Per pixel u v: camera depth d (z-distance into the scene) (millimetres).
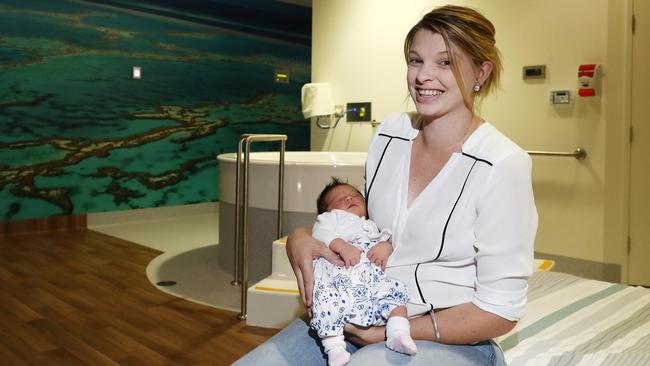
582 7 3512
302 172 3424
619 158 3439
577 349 1484
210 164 6574
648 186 3428
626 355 1412
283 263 2979
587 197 3559
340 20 4965
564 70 3609
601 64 3457
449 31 1092
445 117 1146
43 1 5219
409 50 1171
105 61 5648
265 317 2787
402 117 1324
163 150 6156
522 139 3822
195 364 2363
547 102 3688
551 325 1673
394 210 1220
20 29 5109
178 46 6184
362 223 1336
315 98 4992
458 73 1102
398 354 1062
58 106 5383
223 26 6547
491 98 3941
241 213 3666
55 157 5398
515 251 1046
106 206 5773
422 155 1213
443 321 1083
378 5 4680
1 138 5082
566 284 2070
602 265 3529
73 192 5539
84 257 4285
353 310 1160
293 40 7238
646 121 3391
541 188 3746
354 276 1199
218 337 2672
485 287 1064
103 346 2545
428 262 1157
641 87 3387
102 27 5605
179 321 2887
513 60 3836
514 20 3812
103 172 5727
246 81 6816
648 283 3479
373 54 4750
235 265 3539
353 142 4957
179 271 3904
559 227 3682
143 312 3023
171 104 6180
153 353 2475
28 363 2346
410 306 1146
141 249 4602
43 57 5254
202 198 6543
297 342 1241
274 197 3506
